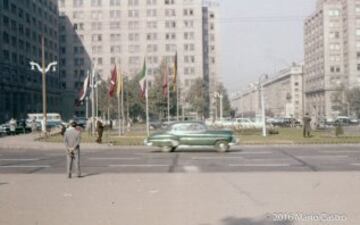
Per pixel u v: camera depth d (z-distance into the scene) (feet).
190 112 343.46
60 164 66.85
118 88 153.58
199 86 345.10
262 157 73.82
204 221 28.78
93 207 33.58
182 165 63.16
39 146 103.04
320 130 171.01
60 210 32.63
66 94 486.79
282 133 150.61
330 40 473.67
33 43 401.90
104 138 129.29
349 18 453.58
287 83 510.99
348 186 42.27
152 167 61.11
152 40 490.49
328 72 471.21
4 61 337.93
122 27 490.90
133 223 28.40
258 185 43.29
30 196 38.65
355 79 450.30
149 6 490.90
